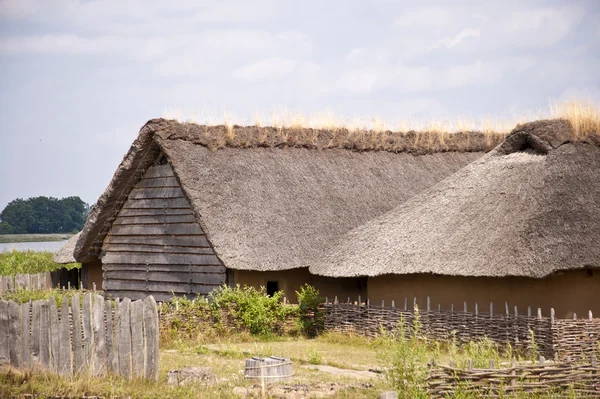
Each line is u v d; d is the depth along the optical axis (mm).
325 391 20500
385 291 33344
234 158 38375
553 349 25188
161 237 38562
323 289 37688
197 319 31453
